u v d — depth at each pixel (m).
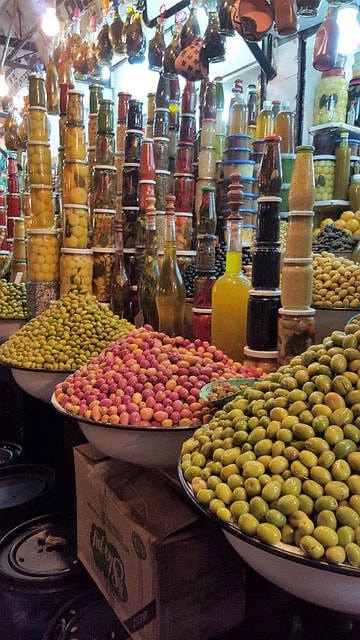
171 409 1.24
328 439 0.82
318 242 2.03
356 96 2.62
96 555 1.48
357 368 0.91
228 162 2.15
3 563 1.73
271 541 0.75
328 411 0.86
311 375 0.95
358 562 0.70
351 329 0.99
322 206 2.57
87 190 2.39
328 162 2.55
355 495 0.76
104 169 2.35
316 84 2.76
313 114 2.71
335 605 0.78
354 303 1.60
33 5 4.25
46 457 2.55
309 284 1.45
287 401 0.93
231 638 1.27
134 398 1.27
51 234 2.47
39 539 1.86
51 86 2.81
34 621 1.52
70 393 1.39
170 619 1.19
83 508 1.55
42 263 2.48
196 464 0.96
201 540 1.21
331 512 0.75
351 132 2.64
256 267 1.53
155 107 2.47
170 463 1.28
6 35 4.96
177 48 2.31
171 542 1.17
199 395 1.26
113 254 2.38
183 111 2.23
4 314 2.91
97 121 2.58
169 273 1.89
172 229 1.88
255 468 0.84
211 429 1.04
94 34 2.88
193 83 2.25
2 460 2.55
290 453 0.83
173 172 2.47
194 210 2.30
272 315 1.51
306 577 0.76
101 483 1.42
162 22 2.47
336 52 1.82
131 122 2.35
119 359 1.43
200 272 1.82
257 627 1.28
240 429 0.95
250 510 0.80
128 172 2.36
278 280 1.53
